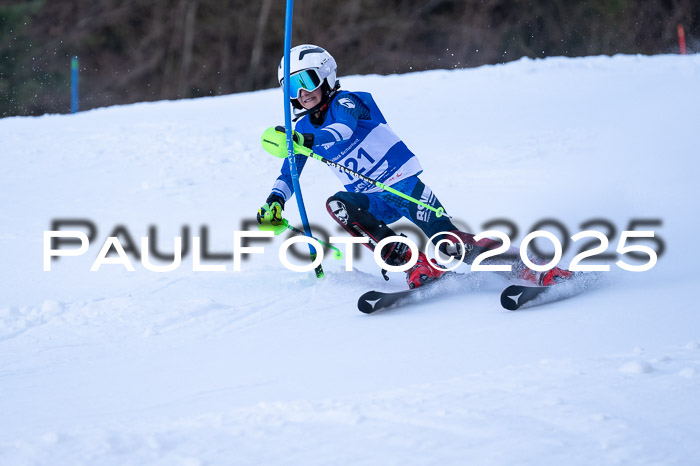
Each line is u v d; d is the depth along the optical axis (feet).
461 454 16.62
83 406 21.74
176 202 50.98
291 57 30.58
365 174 31.73
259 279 34.45
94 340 28.02
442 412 18.58
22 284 35.58
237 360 24.95
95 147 67.31
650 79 88.84
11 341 28.30
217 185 55.26
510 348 23.84
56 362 25.98
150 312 30.58
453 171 55.88
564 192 47.09
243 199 51.55
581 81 90.94
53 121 82.28
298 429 18.21
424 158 60.90
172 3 231.71
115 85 230.89
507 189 49.03
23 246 42.06
